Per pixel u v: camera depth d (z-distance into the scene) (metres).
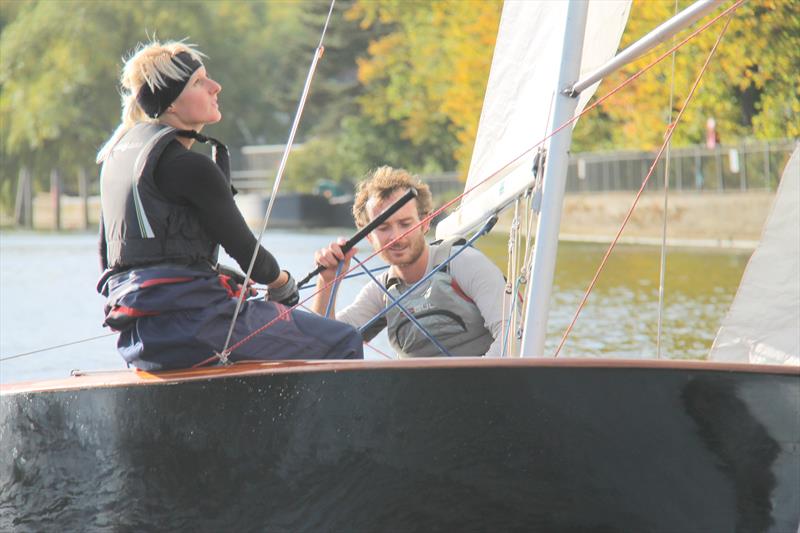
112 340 41.69
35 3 197.00
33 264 92.94
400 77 166.38
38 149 195.88
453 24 117.38
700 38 66.75
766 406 12.78
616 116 99.12
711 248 98.25
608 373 12.91
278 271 14.46
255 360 14.20
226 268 14.62
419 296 18.31
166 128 14.00
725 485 12.92
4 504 14.92
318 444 13.39
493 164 18.16
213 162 13.88
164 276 13.79
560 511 13.11
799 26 63.50
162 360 14.09
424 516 13.30
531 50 17.61
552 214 16.02
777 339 15.08
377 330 19.27
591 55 17.39
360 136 197.75
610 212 121.12
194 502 13.84
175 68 14.15
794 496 12.84
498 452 13.09
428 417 13.16
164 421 13.84
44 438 14.58
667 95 81.00
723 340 15.40
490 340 18.25
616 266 77.19
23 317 52.06
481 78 115.56
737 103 75.75
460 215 18.80
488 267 18.08
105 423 14.16
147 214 13.78
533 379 12.98
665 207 17.89
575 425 12.98
